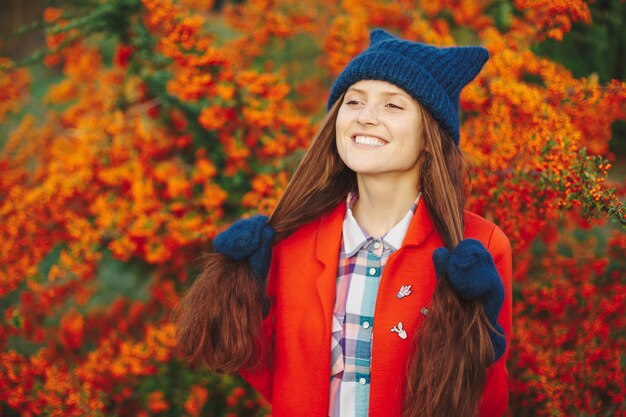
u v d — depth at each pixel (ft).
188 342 5.29
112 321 9.80
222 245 5.24
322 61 11.55
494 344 4.57
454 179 5.13
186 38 7.72
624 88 6.75
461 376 4.34
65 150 9.98
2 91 10.66
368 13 9.56
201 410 8.58
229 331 5.12
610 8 9.29
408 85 4.79
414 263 4.99
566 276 7.96
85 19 8.42
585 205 6.11
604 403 6.97
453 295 4.46
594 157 6.20
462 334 4.39
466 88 7.36
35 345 9.22
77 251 8.28
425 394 4.44
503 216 6.91
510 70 7.31
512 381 7.32
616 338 7.06
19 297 9.61
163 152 9.33
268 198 8.29
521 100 6.86
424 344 4.49
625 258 7.42
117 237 8.43
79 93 11.28
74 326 9.05
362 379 4.95
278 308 5.34
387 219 5.28
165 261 9.21
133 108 9.52
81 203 8.96
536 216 6.96
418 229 5.01
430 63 4.95
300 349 5.09
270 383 5.68
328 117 5.47
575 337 7.50
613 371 6.87
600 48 9.35
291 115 8.57
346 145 5.04
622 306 6.94
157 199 8.59
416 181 5.28
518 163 6.82
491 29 8.21
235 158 8.55
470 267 4.31
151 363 8.26
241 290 5.17
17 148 11.28
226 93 7.76
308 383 5.01
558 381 6.91
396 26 9.83
